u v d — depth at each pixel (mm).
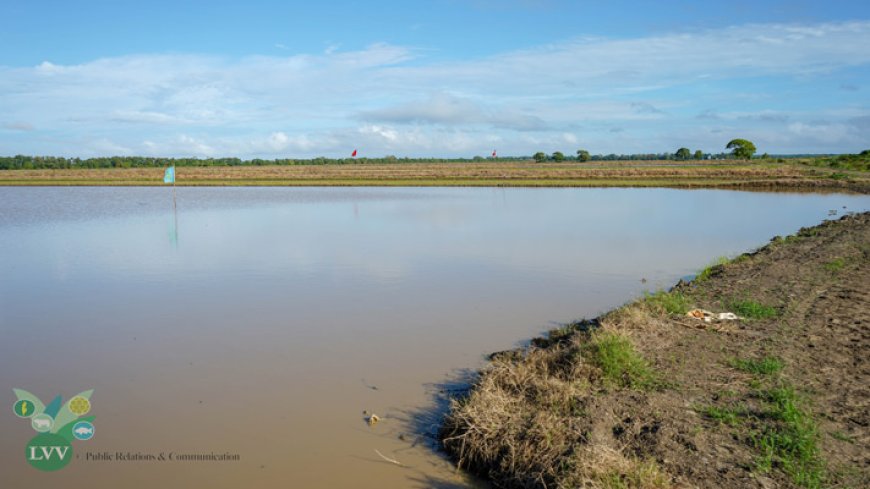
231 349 10125
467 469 6426
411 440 7016
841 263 16484
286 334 10930
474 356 9688
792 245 20422
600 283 15133
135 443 6961
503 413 6789
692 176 67750
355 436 7094
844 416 6703
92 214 33531
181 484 6113
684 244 21797
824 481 5387
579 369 7941
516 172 81188
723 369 8188
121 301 13445
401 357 9672
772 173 70062
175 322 11742
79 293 14266
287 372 9062
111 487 6078
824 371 8094
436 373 8977
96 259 18859
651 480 5305
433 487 6070
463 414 6879
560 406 6992
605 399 7195
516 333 10898
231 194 50125
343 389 8422
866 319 10703
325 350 10039
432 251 20031
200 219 30469
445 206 37375
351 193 50469
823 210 35531
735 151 121875
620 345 8352
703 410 6867
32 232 25656
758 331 9992
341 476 6242
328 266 17422
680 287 13844
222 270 16938
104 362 9578
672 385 7605
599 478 5410
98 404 8023
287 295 13898
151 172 97312
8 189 58844
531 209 35156
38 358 9789
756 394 7312
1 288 14859
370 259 18531
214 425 7383
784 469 5617
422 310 12531
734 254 19531
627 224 27781
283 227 26719
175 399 8141
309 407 7859
